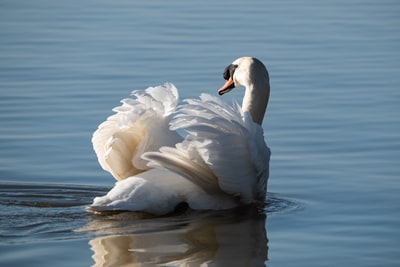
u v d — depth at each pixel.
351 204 13.87
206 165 12.95
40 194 14.28
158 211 12.88
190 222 12.80
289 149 16.72
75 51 23.78
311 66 22.36
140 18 27.62
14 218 12.81
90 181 15.08
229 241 12.12
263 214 13.38
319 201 14.06
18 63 22.66
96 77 21.28
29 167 15.66
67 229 12.39
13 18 27.98
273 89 20.56
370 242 12.15
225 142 12.88
